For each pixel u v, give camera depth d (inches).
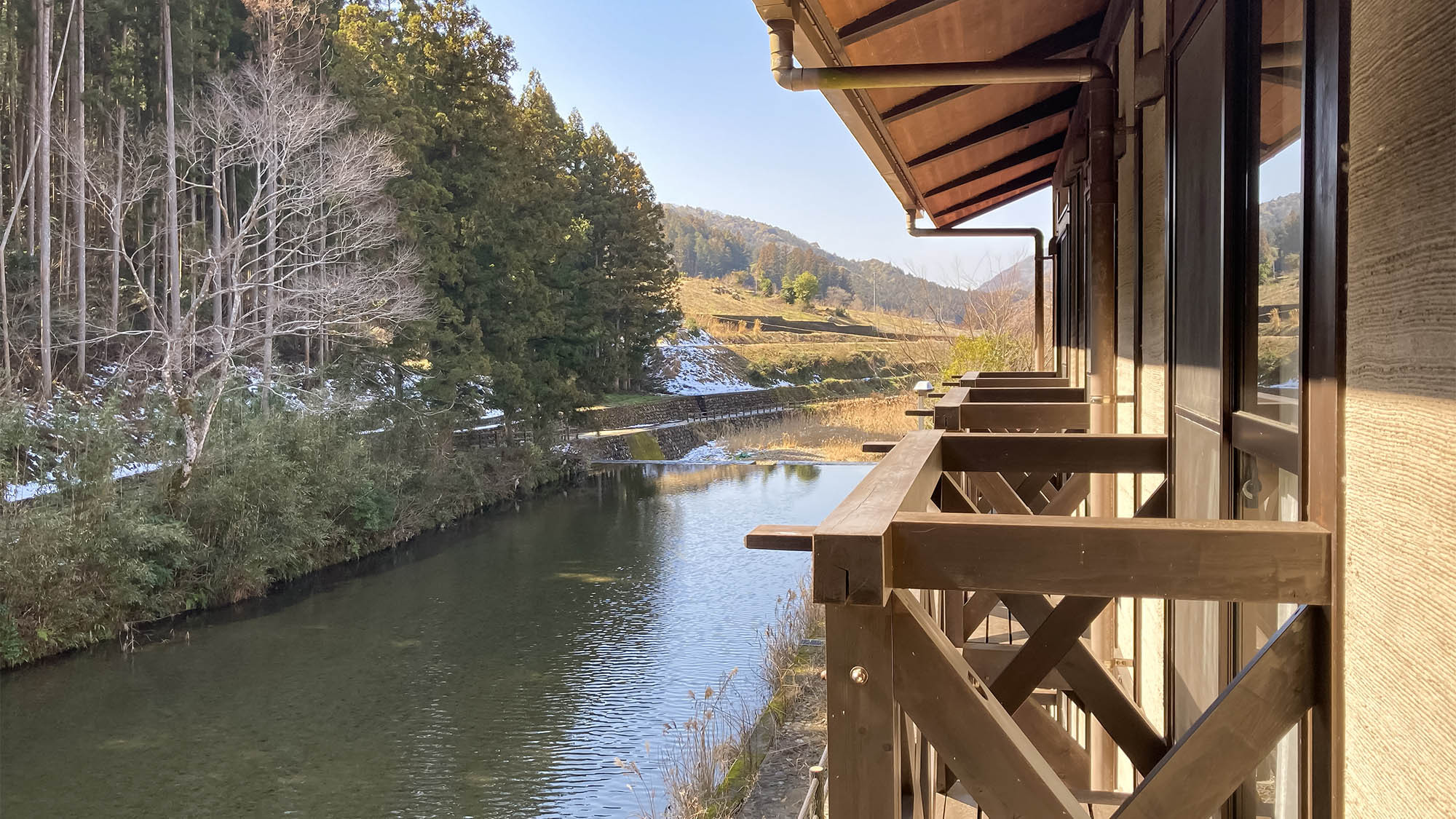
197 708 419.5
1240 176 82.8
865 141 168.2
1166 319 110.0
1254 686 53.7
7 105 839.7
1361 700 48.4
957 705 50.8
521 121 1090.1
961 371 918.4
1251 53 80.3
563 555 717.3
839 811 52.2
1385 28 46.8
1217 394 87.7
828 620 52.5
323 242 799.7
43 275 697.6
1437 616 40.6
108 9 810.2
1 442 488.7
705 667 471.2
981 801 50.4
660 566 684.1
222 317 873.5
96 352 818.8
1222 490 84.9
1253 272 79.7
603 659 486.9
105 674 458.3
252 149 757.3
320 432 678.5
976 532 53.3
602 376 1206.3
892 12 113.0
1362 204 49.5
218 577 573.0
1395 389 45.1
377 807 333.1
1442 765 39.8
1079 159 208.8
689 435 1451.8
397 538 751.7
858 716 52.1
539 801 338.6
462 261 936.3
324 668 472.1
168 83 763.4
